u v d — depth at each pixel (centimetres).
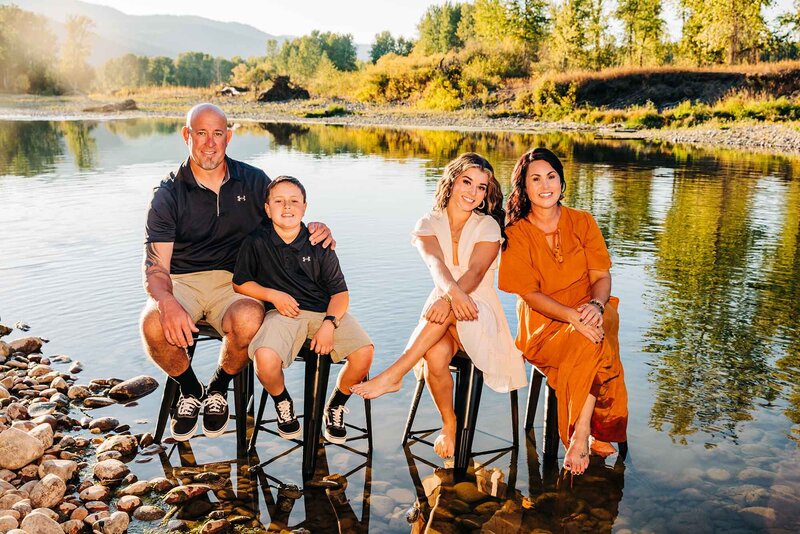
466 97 3031
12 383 360
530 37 4019
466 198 307
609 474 275
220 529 240
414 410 307
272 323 288
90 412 335
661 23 3562
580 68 3231
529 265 310
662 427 306
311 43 9344
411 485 271
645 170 1161
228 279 333
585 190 930
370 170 1116
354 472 281
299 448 302
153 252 312
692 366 365
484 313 295
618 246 616
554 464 287
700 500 254
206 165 316
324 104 3528
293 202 292
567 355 284
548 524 244
